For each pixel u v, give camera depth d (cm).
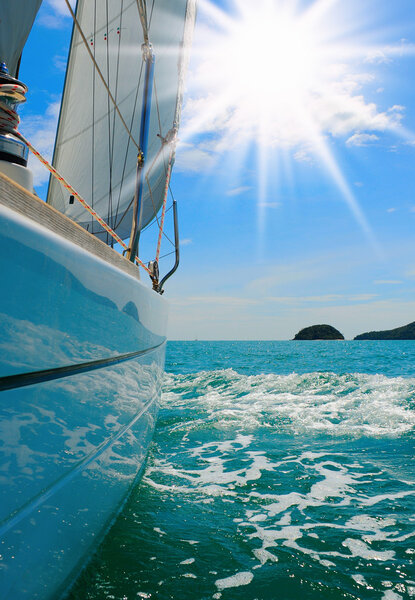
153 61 388
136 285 255
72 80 511
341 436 524
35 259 127
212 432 555
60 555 163
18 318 119
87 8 507
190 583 209
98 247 204
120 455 252
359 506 310
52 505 152
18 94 185
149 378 339
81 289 163
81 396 173
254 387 973
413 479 368
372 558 235
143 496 320
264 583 210
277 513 298
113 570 215
